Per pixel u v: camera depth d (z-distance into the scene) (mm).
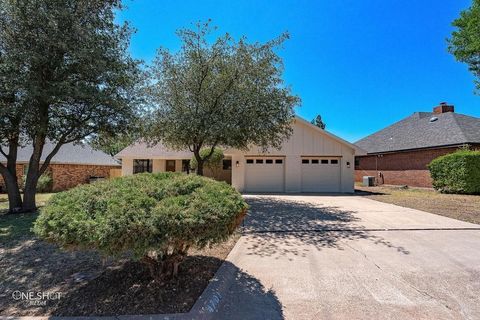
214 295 3436
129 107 9852
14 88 7621
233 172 17984
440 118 21328
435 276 4289
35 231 3027
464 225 7805
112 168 24750
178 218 3012
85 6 8453
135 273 4051
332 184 17797
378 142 25266
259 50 10211
